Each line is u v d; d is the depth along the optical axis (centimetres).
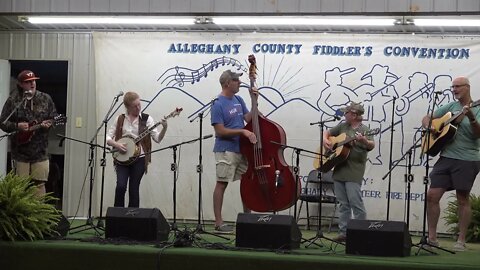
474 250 646
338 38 861
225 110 714
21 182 654
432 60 842
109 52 908
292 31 871
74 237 648
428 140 623
